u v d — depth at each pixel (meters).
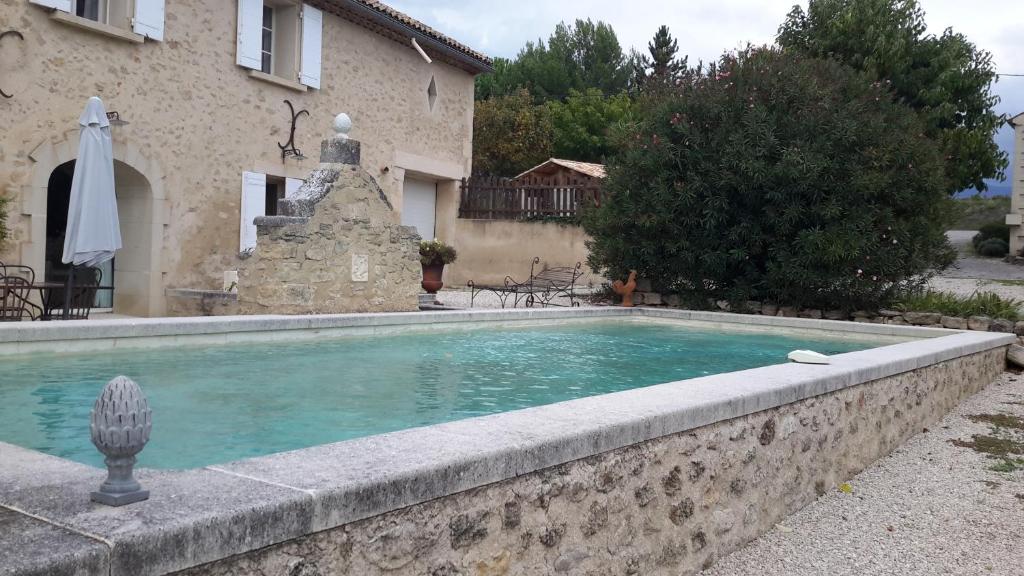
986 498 4.30
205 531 1.58
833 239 10.98
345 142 9.07
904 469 4.87
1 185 8.73
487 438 2.40
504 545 2.31
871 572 3.29
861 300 11.48
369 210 9.24
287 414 4.23
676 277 12.77
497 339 8.14
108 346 5.55
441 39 15.53
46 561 1.35
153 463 3.23
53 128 9.20
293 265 8.27
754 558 3.40
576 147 35.12
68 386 4.52
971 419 6.36
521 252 17.11
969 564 3.40
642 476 2.87
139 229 10.58
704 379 3.93
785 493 3.90
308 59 12.66
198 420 4.01
